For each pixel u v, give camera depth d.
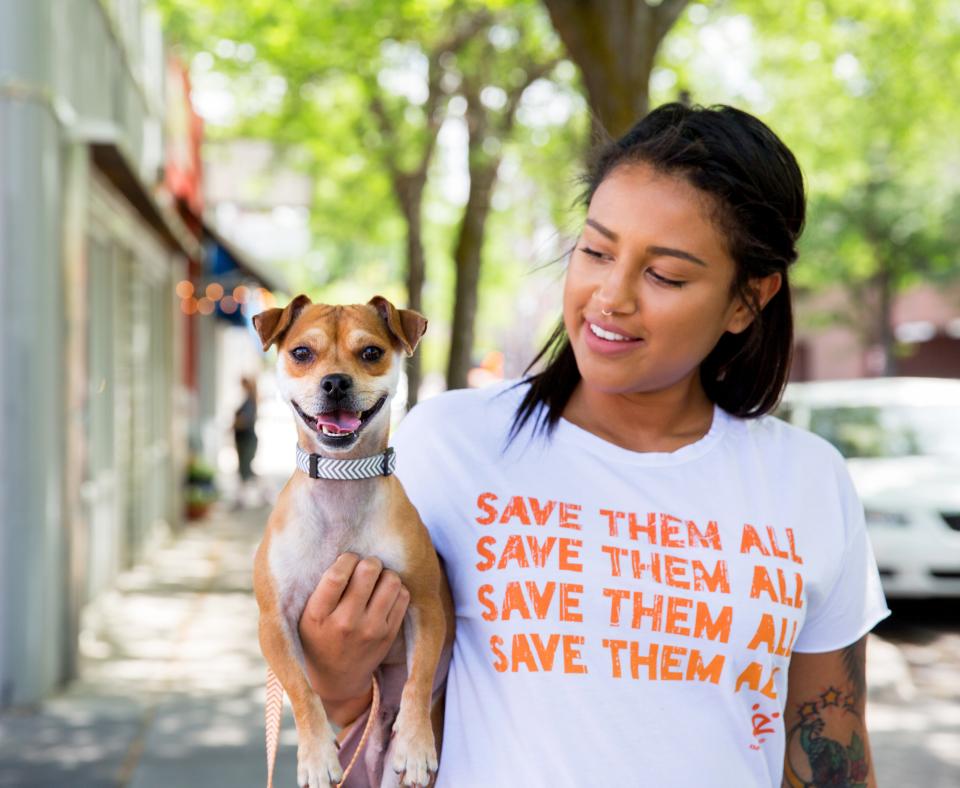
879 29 13.58
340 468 2.04
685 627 1.83
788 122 17.38
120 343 10.36
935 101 16.39
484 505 1.98
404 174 18.42
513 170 19.77
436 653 2.03
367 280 53.00
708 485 1.96
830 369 35.75
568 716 1.79
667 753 1.78
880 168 23.61
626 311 1.87
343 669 1.96
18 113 5.89
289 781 5.15
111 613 8.96
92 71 8.43
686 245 1.86
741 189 1.88
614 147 2.02
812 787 2.03
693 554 1.88
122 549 10.59
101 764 5.36
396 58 16.41
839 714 2.02
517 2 12.35
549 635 1.83
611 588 1.85
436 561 2.05
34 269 5.95
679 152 1.88
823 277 26.86
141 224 11.49
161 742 5.69
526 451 2.02
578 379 2.07
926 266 25.94
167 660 7.42
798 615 1.90
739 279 1.94
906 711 6.32
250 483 17.86
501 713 1.84
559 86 16.47
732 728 1.83
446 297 47.12
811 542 1.95
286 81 15.93
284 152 20.38
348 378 2.17
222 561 11.73
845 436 9.14
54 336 6.20
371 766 2.19
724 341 2.09
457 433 2.08
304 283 52.78
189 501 15.20
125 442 10.69
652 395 2.00
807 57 14.79
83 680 6.83
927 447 8.95
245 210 24.91
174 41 14.52
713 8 13.09
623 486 1.95
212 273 17.89
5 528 6.04
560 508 1.94
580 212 2.24
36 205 5.93
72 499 6.66
